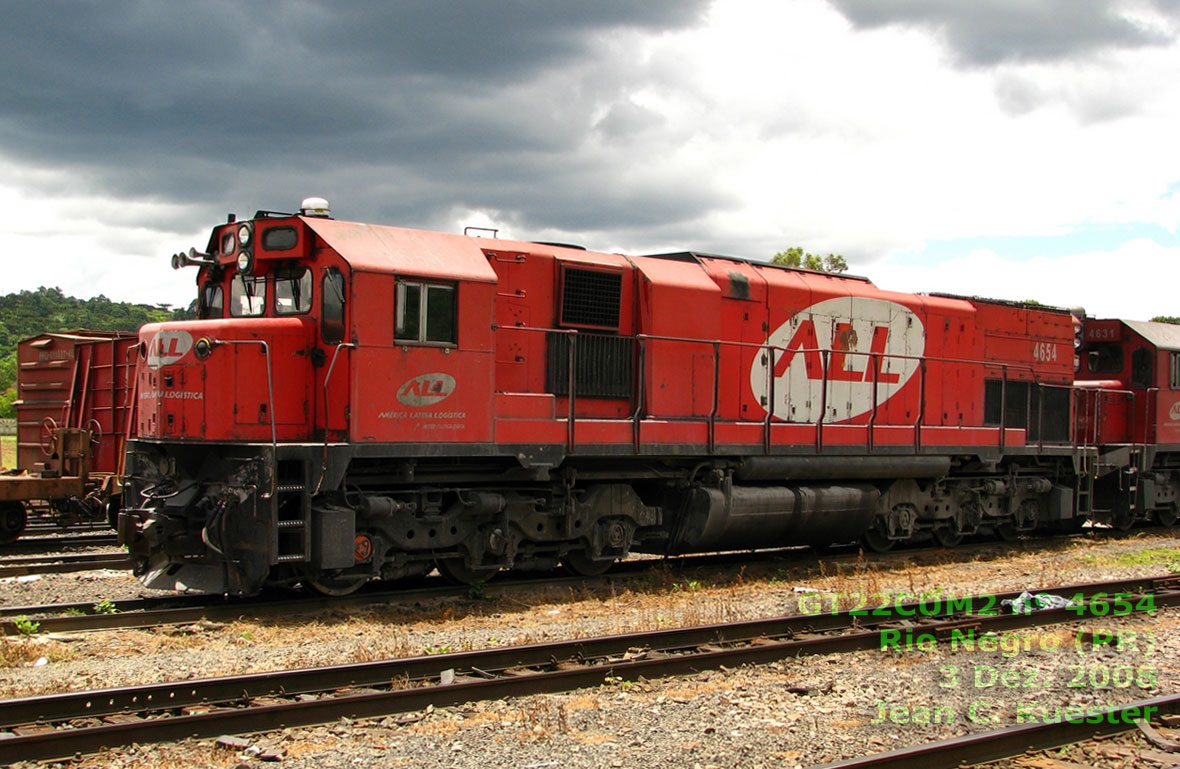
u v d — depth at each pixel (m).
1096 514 20.06
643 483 14.16
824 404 14.88
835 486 15.30
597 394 13.05
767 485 14.77
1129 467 20.30
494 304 11.57
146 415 11.55
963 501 17.39
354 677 7.65
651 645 9.09
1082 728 6.84
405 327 10.83
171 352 11.02
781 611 11.27
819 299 15.49
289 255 10.91
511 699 7.43
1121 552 17.47
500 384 12.17
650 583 12.90
